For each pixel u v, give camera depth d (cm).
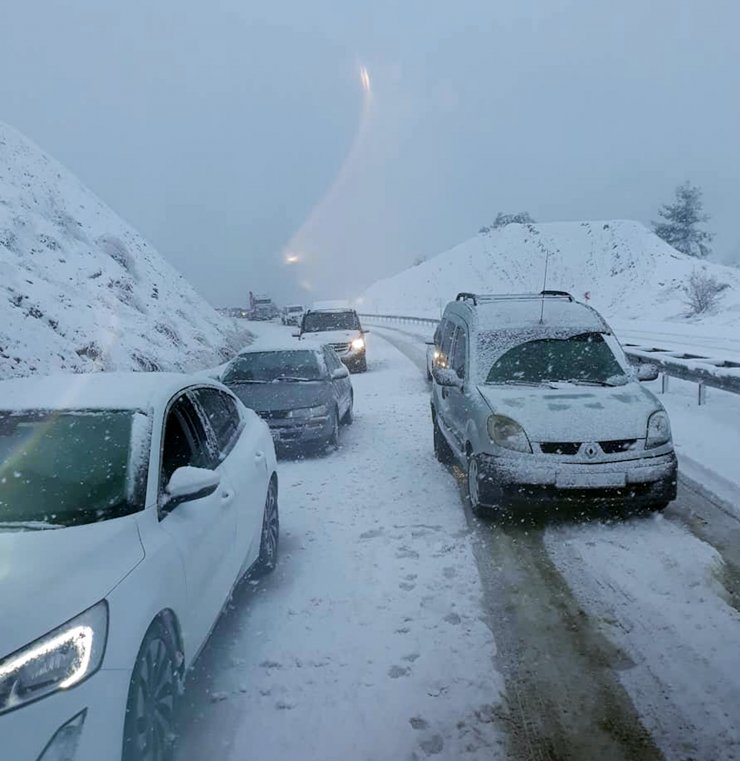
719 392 1153
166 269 3180
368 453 917
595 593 453
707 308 3803
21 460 337
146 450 344
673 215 7550
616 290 6066
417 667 372
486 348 703
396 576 495
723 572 473
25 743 211
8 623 228
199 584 338
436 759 298
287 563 534
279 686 358
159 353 1852
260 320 6725
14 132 2964
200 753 305
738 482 659
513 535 564
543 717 325
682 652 376
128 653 249
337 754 303
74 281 1938
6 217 1991
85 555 271
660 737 307
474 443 609
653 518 588
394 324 5206
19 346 1249
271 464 539
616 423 570
